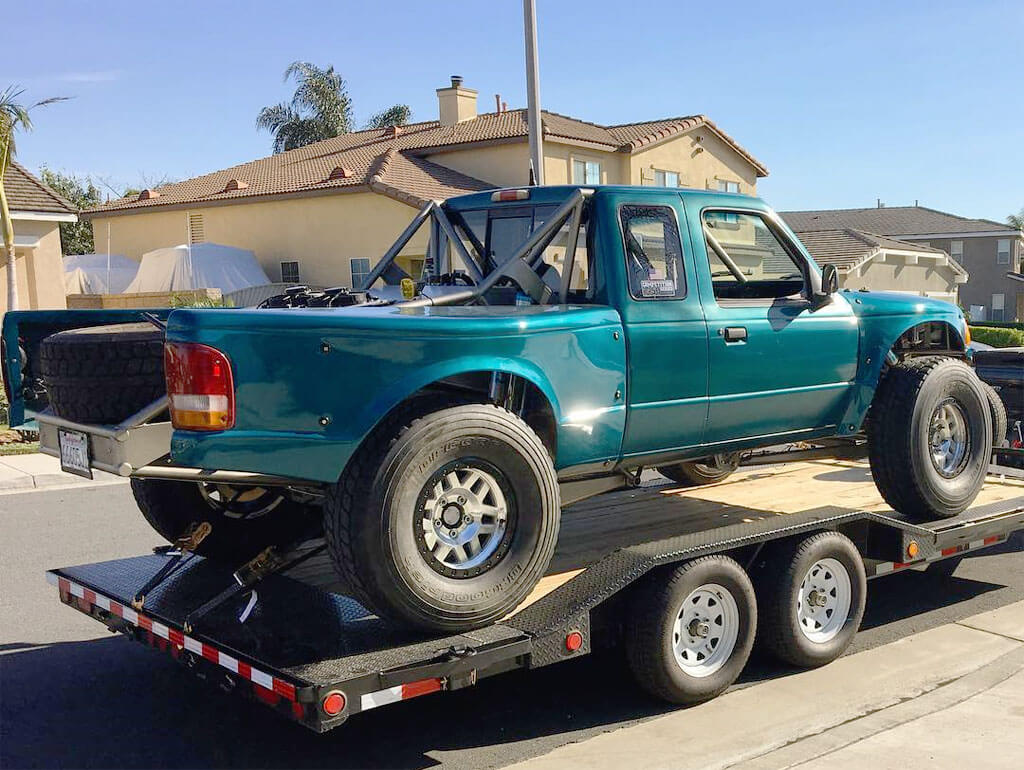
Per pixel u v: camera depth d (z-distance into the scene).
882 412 5.96
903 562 5.67
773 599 5.11
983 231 61.19
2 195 17.91
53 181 46.06
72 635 6.09
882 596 6.88
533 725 4.71
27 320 4.85
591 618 4.50
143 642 4.70
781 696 5.02
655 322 5.00
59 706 5.01
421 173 27.19
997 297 61.78
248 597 4.65
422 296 5.57
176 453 3.96
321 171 29.39
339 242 27.09
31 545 8.36
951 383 6.04
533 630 4.23
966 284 62.44
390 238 26.05
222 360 3.91
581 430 4.75
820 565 5.31
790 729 4.62
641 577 4.69
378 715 4.86
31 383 4.91
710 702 4.95
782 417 5.66
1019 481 7.72
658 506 6.51
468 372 4.62
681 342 5.09
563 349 4.62
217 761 4.39
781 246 5.84
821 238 41.16
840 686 5.16
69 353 4.14
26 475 11.30
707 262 5.31
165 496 5.37
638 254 5.03
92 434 4.20
